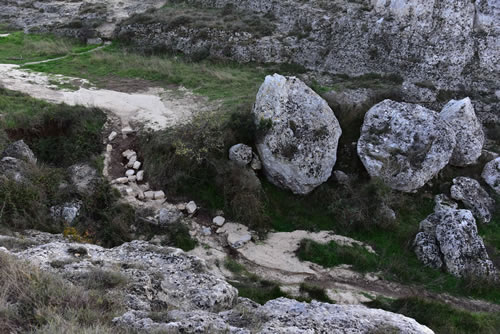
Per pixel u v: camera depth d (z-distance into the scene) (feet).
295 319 22.26
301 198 46.73
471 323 32.65
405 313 33.58
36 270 22.21
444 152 46.83
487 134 64.28
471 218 40.70
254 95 61.62
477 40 73.20
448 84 70.69
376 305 34.73
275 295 34.60
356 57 77.51
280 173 45.91
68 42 88.17
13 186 39.63
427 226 42.09
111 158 49.01
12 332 17.30
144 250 31.89
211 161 45.80
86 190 43.27
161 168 46.34
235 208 43.55
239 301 26.84
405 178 46.21
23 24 100.07
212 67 76.84
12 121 49.93
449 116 52.70
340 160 50.57
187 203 44.55
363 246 41.88
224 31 83.51
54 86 63.87
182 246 40.29
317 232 43.32
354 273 39.11
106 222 41.37
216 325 20.40
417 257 40.65
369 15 81.15
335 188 47.65
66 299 20.39
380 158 47.34
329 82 73.51
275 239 42.39
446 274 38.86
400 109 48.96
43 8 107.76
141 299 23.17
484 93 69.41
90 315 19.11
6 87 61.11
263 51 80.69
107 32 90.68
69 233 37.40
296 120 46.32
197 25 85.81
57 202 41.42
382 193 44.27
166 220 41.55
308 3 91.09
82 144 49.42
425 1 75.10
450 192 48.19
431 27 75.20
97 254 29.89
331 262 40.01
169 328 18.89
